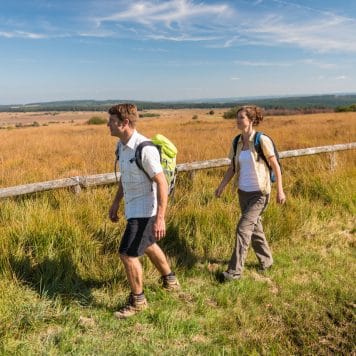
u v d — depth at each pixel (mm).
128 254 3324
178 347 3068
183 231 4898
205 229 4930
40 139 22656
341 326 3373
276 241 5035
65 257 4062
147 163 3135
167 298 3680
